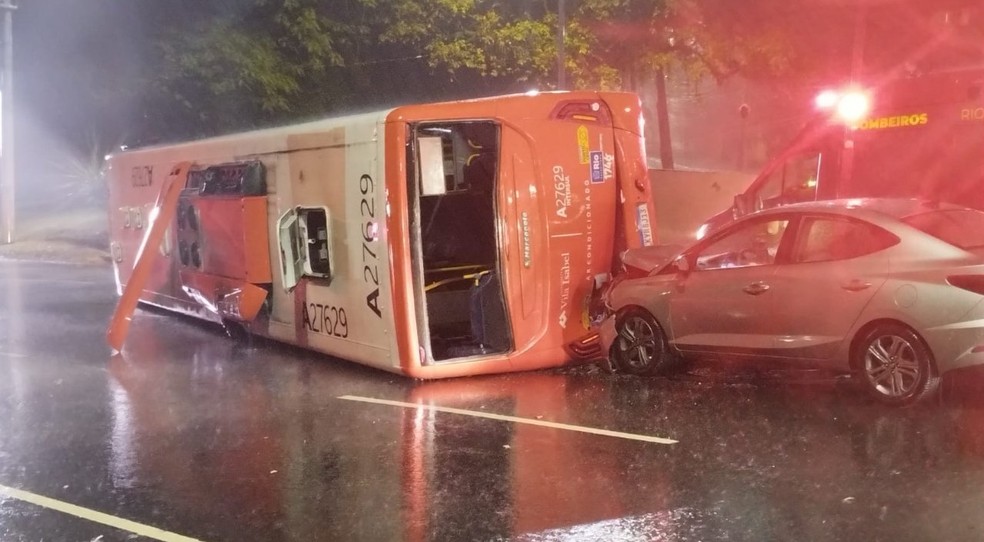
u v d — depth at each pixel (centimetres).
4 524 580
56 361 1102
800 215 791
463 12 2209
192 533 558
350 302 981
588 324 976
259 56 2080
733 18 1986
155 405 877
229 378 992
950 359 692
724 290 823
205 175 1243
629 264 930
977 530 505
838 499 559
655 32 2053
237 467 680
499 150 926
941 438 660
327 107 2300
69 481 660
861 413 733
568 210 954
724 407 782
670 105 3136
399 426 775
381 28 2239
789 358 784
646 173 1005
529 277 939
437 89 2422
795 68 2008
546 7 2209
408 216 902
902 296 712
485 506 581
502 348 945
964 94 1038
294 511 588
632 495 587
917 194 1075
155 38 2062
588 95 966
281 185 1080
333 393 905
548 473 638
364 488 625
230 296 1123
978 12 1850
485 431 748
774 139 2245
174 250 1342
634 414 775
